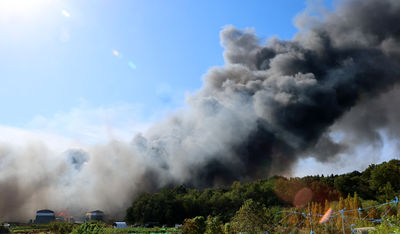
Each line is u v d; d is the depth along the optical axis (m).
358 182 118.19
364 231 20.19
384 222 20.34
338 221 31.41
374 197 105.88
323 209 48.53
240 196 132.38
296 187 125.38
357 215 40.41
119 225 121.94
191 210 132.88
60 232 52.78
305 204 115.31
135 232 77.56
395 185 102.50
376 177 109.88
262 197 126.81
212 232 28.36
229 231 31.38
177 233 51.72
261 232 28.92
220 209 124.62
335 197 115.56
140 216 137.50
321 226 31.47
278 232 31.22
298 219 41.34
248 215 29.78
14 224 125.25
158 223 130.12
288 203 120.88
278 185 129.62
